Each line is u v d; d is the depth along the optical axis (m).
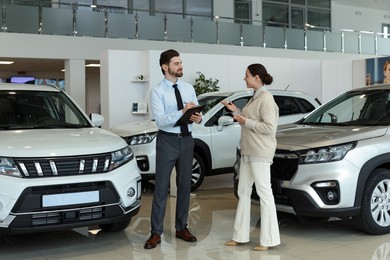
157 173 4.22
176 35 14.16
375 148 4.31
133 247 4.25
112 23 13.16
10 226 3.63
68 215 3.80
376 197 4.38
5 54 11.75
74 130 4.56
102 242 4.41
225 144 6.98
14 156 3.71
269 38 15.67
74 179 3.79
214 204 6.12
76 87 12.53
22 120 4.72
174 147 4.17
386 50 17.80
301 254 3.98
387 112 4.95
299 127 5.16
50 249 4.21
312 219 5.10
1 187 3.61
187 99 4.27
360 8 22.52
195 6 17.39
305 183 4.20
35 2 12.20
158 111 4.10
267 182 4.02
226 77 10.84
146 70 9.88
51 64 13.74
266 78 4.04
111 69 9.76
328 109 5.52
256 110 3.98
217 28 14.82
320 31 16.53
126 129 6.94
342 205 4.15
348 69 12.45
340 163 4.16
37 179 3.71
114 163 4.07
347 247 4.15
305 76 12.04
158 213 4.24
